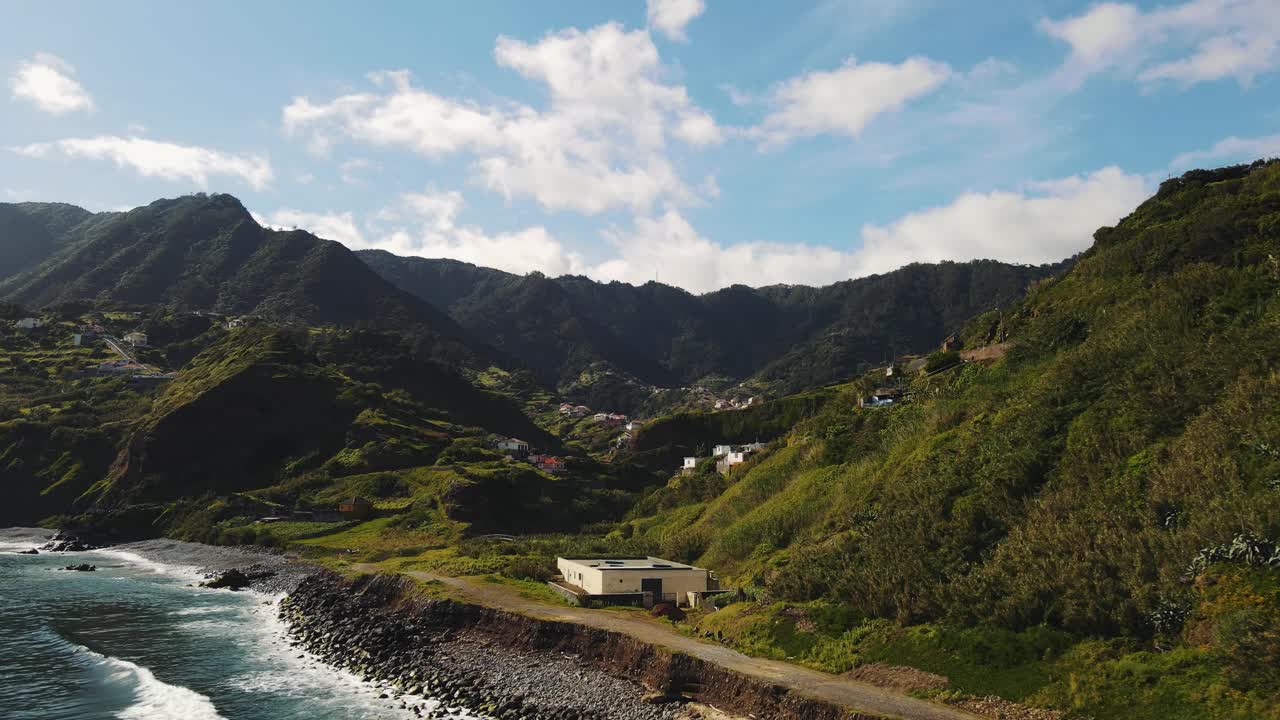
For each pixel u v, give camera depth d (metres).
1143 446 42.81
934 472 56.41
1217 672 27.56
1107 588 33.97
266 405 163.00
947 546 44.69
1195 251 65.88
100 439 157.12
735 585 64.56
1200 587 31.52
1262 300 49.81
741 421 186.00
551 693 40.56
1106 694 29.02
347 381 182.62
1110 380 51.50
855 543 52.25
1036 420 52.06
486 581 69.88
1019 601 36.00
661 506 122.94
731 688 36.44
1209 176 95.38
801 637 42.28
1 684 45.81
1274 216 61.34
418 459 156.50
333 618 64.62
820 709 31.86
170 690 44.34
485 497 133.38
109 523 131.75
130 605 73.44
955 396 72.88
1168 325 53.16
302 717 39.72
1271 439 36.38
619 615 54.22
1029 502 44.62
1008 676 32.41
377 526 120.94
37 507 144.75
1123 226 94.12
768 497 84.50
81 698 43.38
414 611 61.41
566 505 150.25
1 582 85.88
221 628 62.88
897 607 41.06
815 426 96.31
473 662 47.81
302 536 117.44
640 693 39.00
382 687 45.00
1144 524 36.62
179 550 116.25
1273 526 31.78
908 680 34.59
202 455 151.62
